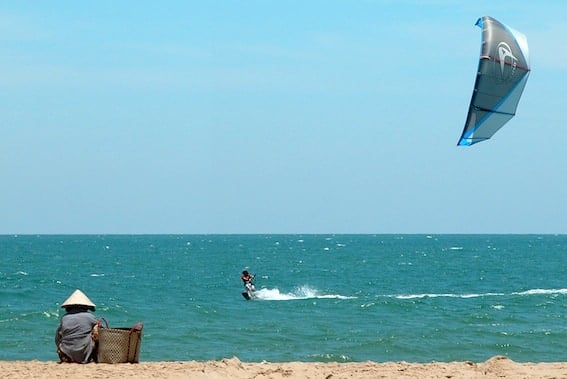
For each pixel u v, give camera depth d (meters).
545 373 47.81
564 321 110.06
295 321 107.88
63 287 172.50
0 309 122.12
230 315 116.06
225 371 48.62
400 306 129.75
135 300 141.38
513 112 43.75
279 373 48.62
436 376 47.28
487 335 93.94
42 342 85.56
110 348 52.06
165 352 80.25
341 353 81.00
